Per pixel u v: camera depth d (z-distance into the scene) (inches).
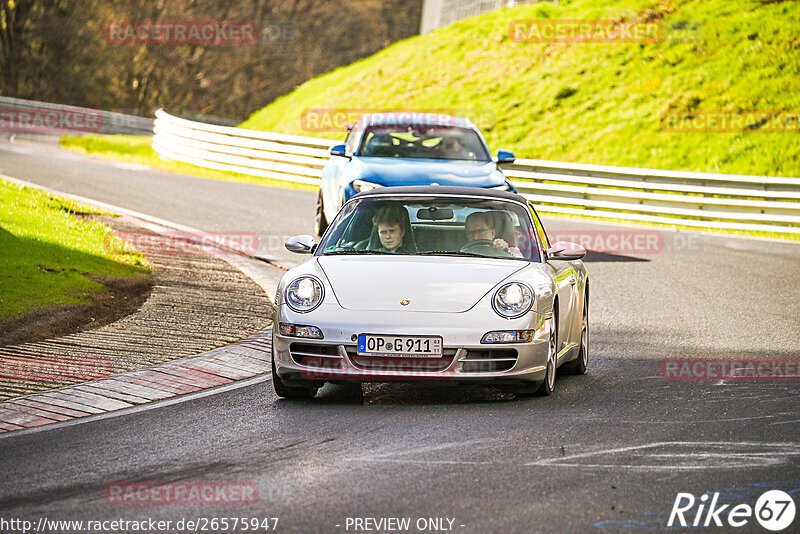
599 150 4045.3
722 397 1028.5
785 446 830.5
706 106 4104.3
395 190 1172.5
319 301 993.5
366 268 1037.2
